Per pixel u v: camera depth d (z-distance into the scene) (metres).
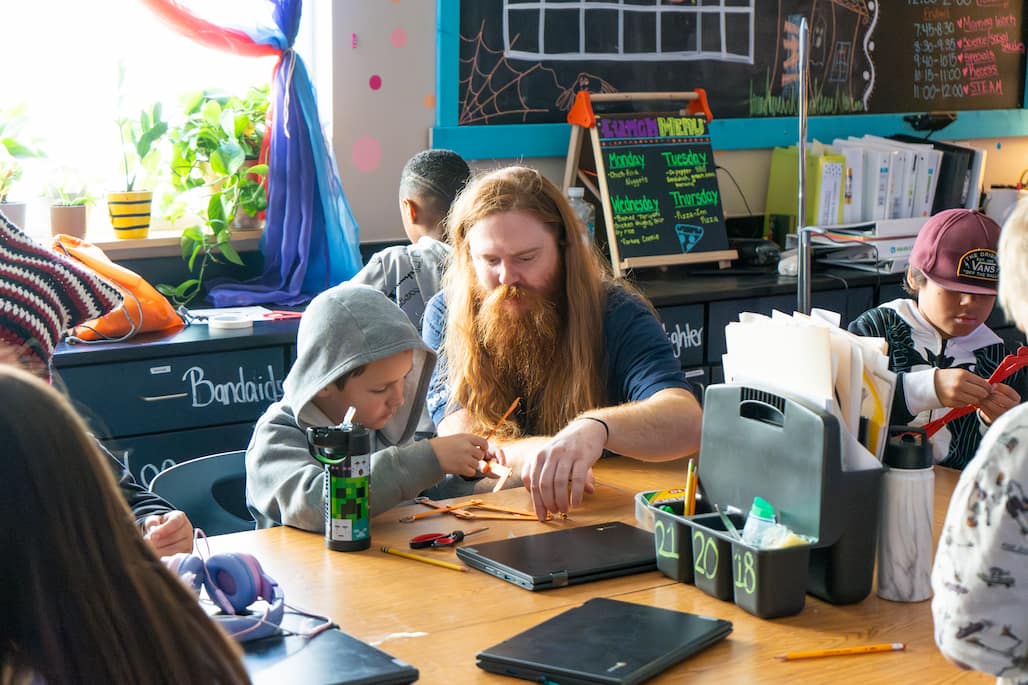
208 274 3.60
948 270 2.35
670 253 3.95
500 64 3.86
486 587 1.54
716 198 4.09
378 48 3.63
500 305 2.16
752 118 4.38
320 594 1.50
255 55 3.44
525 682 1.26
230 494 2.06
